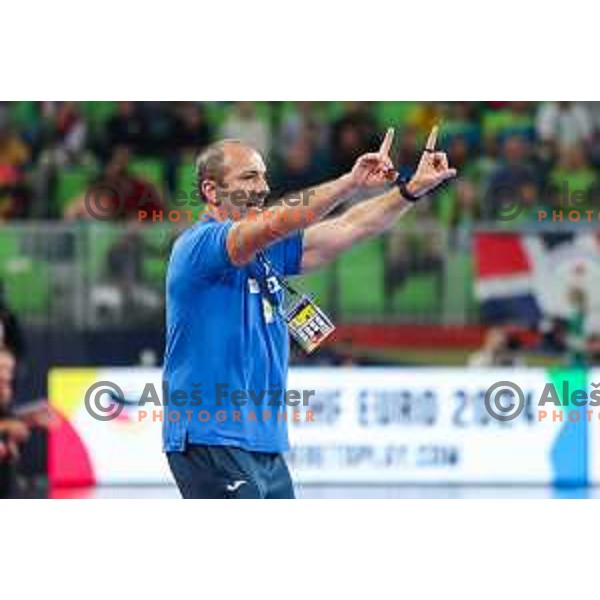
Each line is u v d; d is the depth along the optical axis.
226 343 21.12
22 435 40.28
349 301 45.22
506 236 45.50
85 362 42.44
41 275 44.22
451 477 39.97
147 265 44.56
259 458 21.53
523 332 44.47
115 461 40.19
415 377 40.09
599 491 38.38
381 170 19.20
